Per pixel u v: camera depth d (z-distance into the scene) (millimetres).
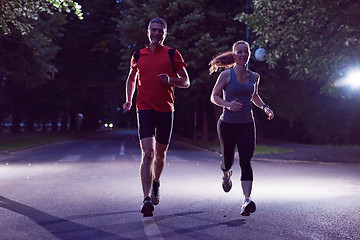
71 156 15039
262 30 12641
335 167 12195
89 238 3861
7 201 5777
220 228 4258
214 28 23438
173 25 22734
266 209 5305
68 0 8203
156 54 4707
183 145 26906
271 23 12359
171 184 7715
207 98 26000
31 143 22500
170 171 10102
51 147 21609
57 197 6145
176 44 22344
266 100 25453
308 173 10211
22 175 9070
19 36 17766
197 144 25375
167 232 4086
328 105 25188
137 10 23062
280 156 15820
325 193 6746
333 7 10852
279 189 7211
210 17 23109
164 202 5766
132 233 4047
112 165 11516
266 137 37562
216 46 22234
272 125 35938
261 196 6387
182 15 23375
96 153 16828
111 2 31125
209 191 6832
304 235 4008
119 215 4875
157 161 4895
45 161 12859
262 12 12352
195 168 10906
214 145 23438
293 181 8445
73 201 5809
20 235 3955
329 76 12688
